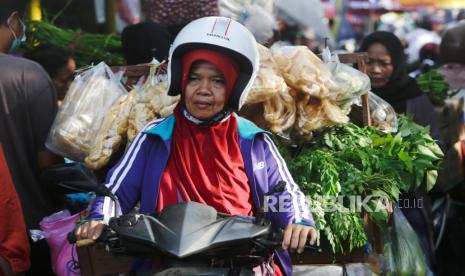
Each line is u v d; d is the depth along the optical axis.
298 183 4.30
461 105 6.77
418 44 16.28
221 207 3.52
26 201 4.88
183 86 3.58
